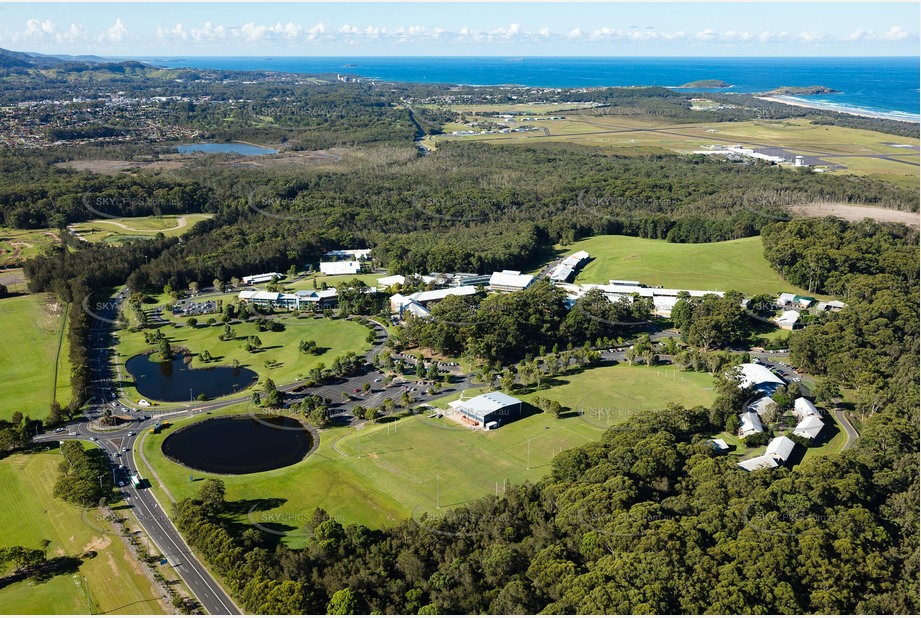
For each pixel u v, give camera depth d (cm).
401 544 13838
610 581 11681
